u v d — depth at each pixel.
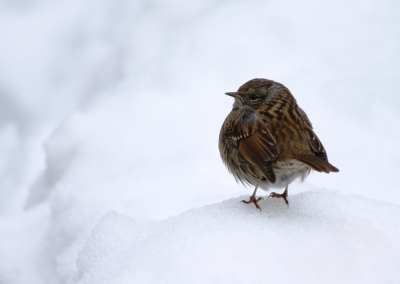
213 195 10.11
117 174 11.38
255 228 6.55
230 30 14.13
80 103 14.84
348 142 11.51
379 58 13.06
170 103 12.83
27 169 13.70
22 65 15.37
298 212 7.07
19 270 10.52
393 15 13.82
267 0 14.66
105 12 15.63
